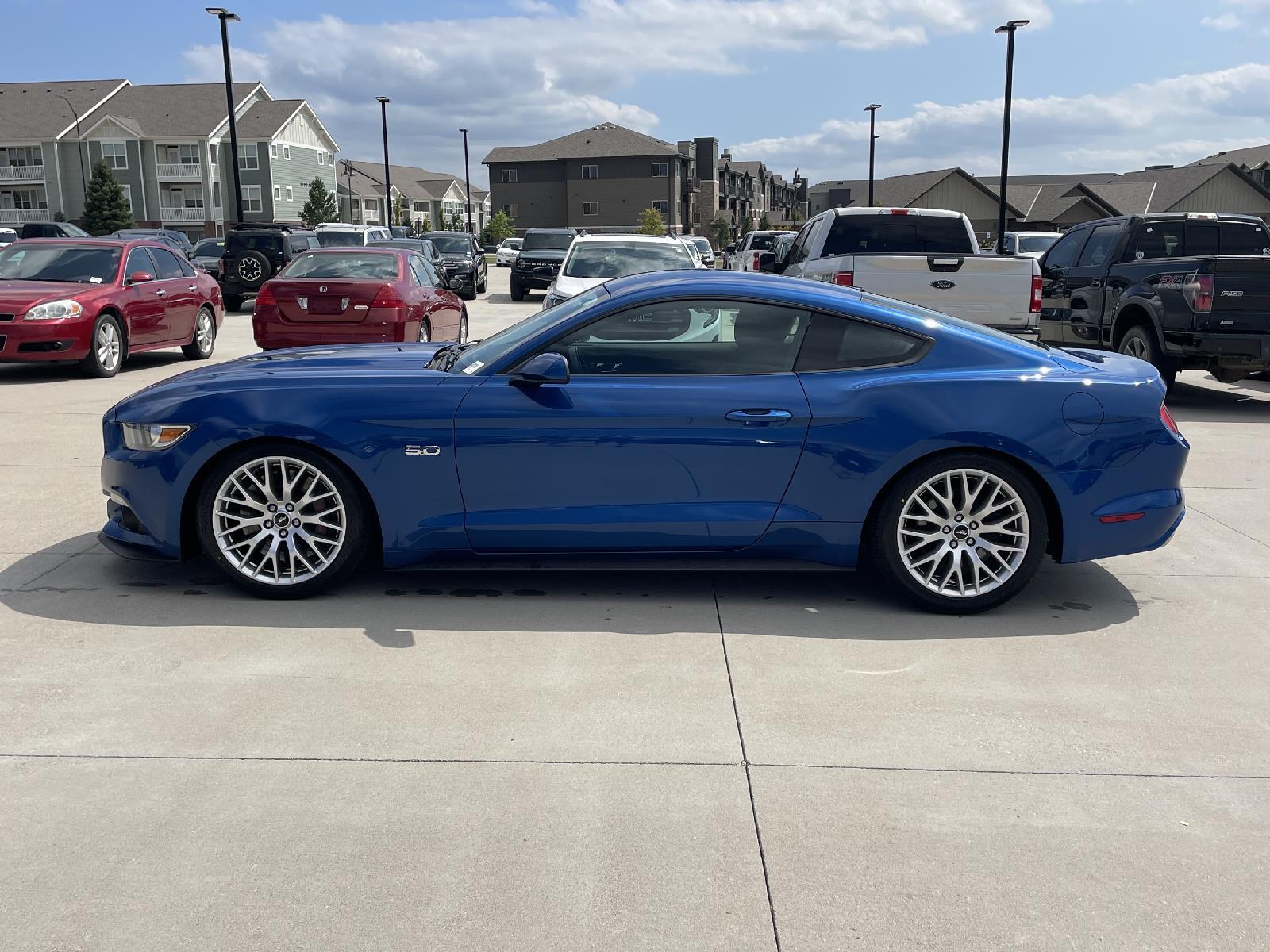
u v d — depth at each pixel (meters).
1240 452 8.24
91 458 7.54
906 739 3.50
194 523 4.75
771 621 4.57
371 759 3.30
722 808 3.05
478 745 3.41
